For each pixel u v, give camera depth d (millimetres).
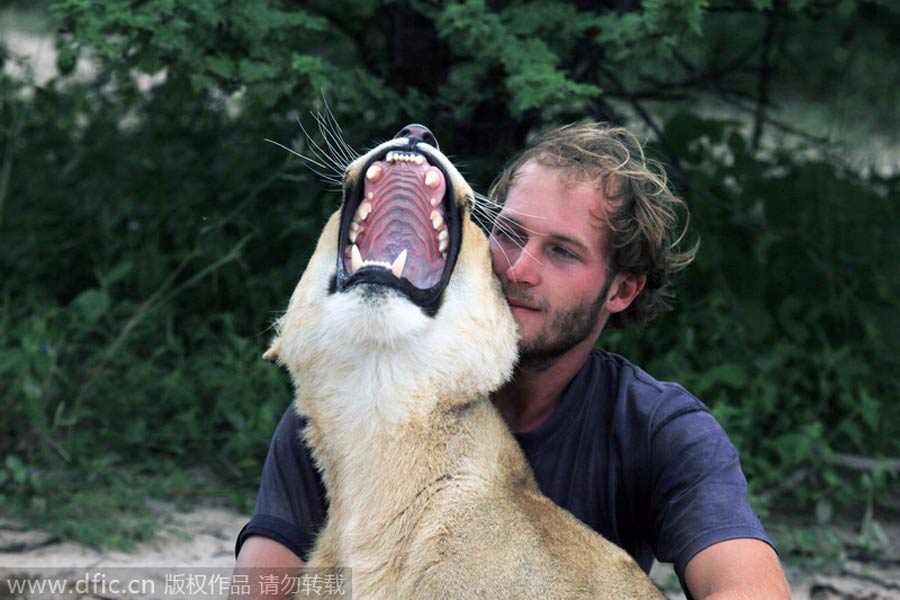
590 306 3627
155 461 6664
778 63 8750
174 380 6879
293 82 6035
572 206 3568
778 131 9477
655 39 5887
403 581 3199
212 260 7551
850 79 10508
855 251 7668
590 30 6688
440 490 3260
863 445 7059
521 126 7328
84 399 6840
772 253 7629
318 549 3467
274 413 6777
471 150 7258
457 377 3303
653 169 5113
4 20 15680
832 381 7316
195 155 8422
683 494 3490
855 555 6180
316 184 7547
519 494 3352
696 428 3600
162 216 8016
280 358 3570
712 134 7871
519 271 3551
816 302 7512
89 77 9477
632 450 3646
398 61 7203
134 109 9250
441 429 3301
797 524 6523
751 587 3199
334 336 3279
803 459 6559
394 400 3277
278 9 6418
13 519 5852
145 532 5758
